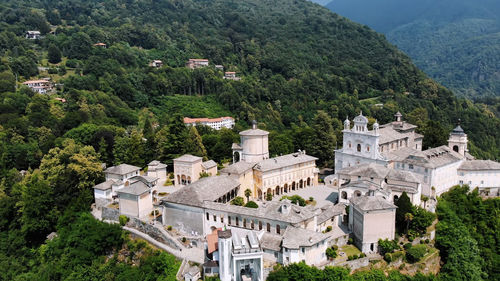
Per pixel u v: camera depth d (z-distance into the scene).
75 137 144.00
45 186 111.31
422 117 191.88
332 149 151.62
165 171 132.25
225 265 73.19
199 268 78.38
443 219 99.19
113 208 105.94
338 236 87.56
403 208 89.06
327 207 99.00
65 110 184.00
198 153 141.38
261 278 73.06
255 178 116.19
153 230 95.12
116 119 189.00
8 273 102.00
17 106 170.88
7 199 116.12
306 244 74.94
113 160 141.75
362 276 77.56
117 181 116.12
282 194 119.94
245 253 72.25
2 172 127.94
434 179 109.06
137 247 92.38
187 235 92.31
